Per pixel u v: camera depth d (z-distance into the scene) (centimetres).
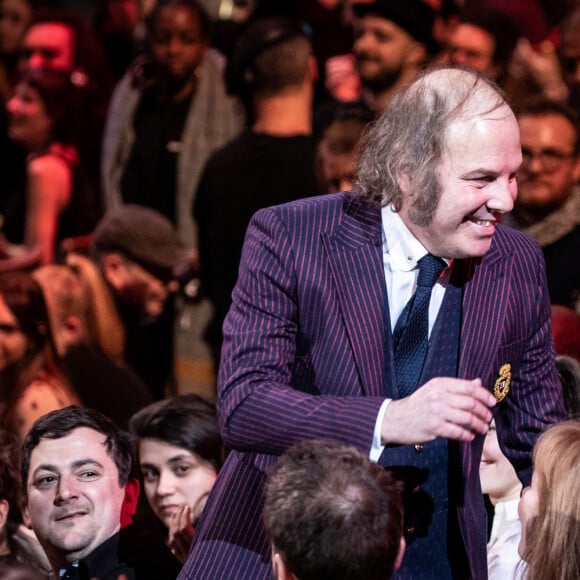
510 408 480
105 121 1072
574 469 411
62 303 761
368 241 445
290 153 820
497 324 450
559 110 765
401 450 455
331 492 371
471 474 461
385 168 429
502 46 934
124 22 1289
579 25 894
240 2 1158
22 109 1020
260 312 443
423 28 893
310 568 367
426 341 453
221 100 968
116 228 841
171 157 962
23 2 1268
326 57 1138
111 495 490
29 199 1014
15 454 536
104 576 486
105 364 715
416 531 459
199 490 563
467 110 411
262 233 452
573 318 600
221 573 461
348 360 443
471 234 418
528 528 425
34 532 501
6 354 683
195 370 860
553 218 765
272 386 429
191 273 860
